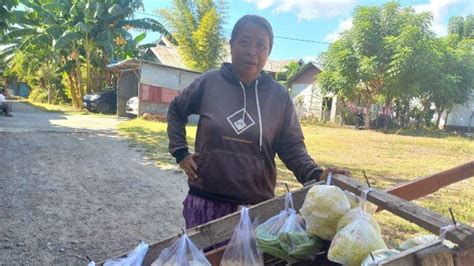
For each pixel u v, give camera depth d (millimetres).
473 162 1722
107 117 17594
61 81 26953
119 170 6551
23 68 28391
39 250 3348
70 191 5148
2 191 4930
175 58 24156
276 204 1592
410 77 20125
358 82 21266
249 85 1952
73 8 19672
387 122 22000
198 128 1987
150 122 14836
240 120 1878
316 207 1374
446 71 23156
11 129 10906
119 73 18422
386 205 1224
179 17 21531
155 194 5234
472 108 24703
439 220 1033
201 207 1924
